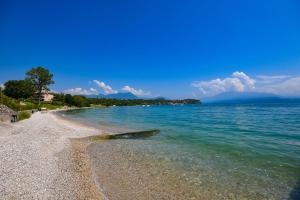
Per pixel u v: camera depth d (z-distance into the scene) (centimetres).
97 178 1366
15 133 2641
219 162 1717
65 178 1255
